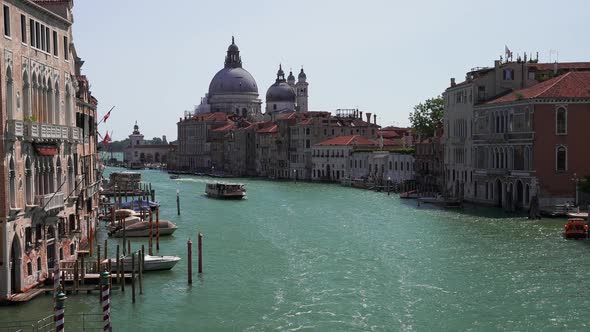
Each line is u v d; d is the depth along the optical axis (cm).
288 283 4206
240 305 3722
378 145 14450
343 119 16525
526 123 7275
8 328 3150
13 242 3534
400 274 4381
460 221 6856
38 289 3716
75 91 4797
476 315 3459
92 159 6338
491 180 8188
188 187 14075
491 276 4262
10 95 3438
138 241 5944
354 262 4809
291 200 10162
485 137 8294
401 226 6650
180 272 4534
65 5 4356
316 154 15475
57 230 4162
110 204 8256
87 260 4650
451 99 9556
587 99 7075
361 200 9938
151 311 3616
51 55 4069
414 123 12475
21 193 3556
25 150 3612
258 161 18938
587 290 3884
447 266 4588
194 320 3469
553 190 7125
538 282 4081
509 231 6031
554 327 3256
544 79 8588
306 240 5862
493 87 8656
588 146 7125
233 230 6600
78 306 3644
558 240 5494
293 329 3297
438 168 10550
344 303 3725
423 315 3475
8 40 3384
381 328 3288
